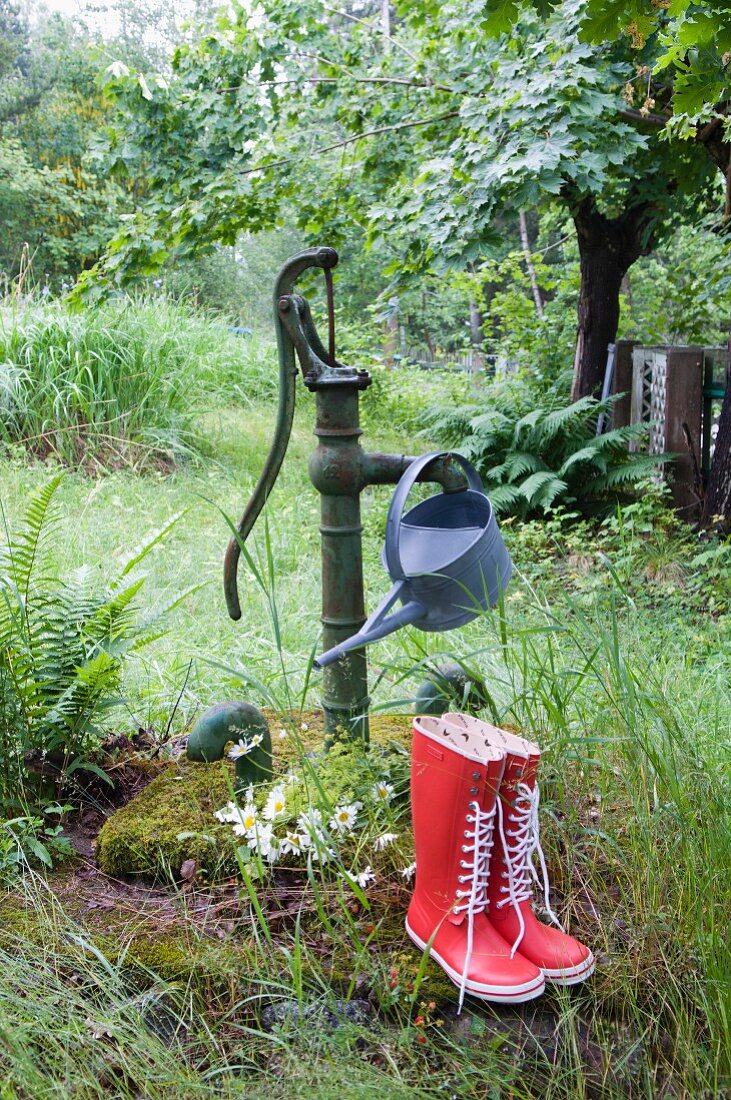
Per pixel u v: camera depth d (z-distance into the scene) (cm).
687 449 728
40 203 1884
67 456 764
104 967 194
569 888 224
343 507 239
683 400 721
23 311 853
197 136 640
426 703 267
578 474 763
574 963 192
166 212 645
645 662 334
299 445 920
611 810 247
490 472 756
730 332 665
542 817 241
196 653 379
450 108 667
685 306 911
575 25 506
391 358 1407
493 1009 187
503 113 516
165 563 536
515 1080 174
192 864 227
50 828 249
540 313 1028
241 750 237
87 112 2145
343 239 745
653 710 240
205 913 214
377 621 217
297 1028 180
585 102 501
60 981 191
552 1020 187
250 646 406
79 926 208
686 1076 172
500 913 198
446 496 245
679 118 501
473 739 210
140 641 275
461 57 633
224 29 641
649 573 595
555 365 958
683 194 753
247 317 1802
